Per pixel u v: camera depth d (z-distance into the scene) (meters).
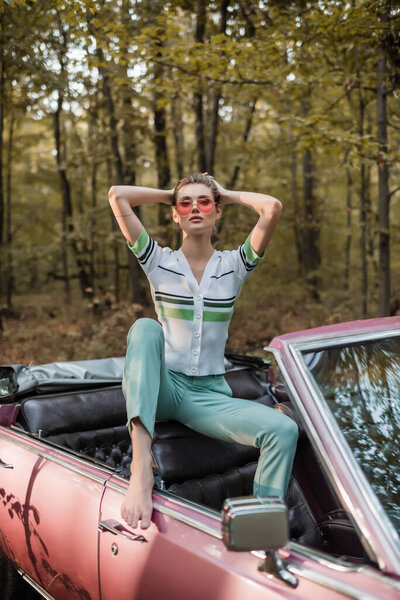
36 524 2.56
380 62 7.05
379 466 1.73
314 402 1.71
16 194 20.00
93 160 11.02
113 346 9.55
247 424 2.25
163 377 2.37
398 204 16.03
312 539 2.58
